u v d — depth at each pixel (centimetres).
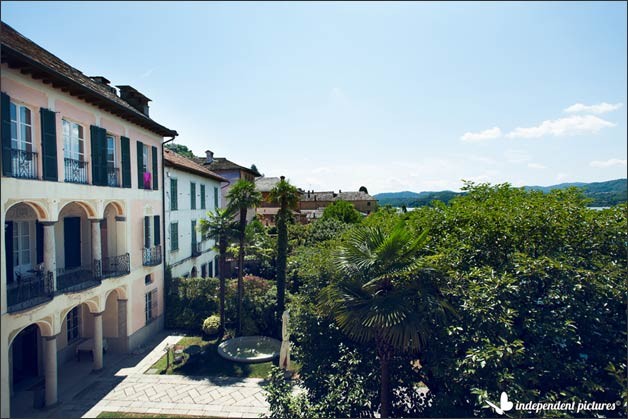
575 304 670
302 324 993
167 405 1169
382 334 684
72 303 1202
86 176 1302
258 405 1178
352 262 748
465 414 655
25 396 1198
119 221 1555
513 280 706
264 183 5681
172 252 2152
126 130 1576
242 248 1853
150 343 1717
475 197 1141
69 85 1130
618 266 727
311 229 3216
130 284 1605
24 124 1035
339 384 811
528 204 912
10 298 1038
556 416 551
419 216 1089
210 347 1672
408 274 727
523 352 636
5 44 868
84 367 1438
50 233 1098
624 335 674
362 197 8088
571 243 817
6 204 928
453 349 681
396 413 767
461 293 743
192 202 2511
